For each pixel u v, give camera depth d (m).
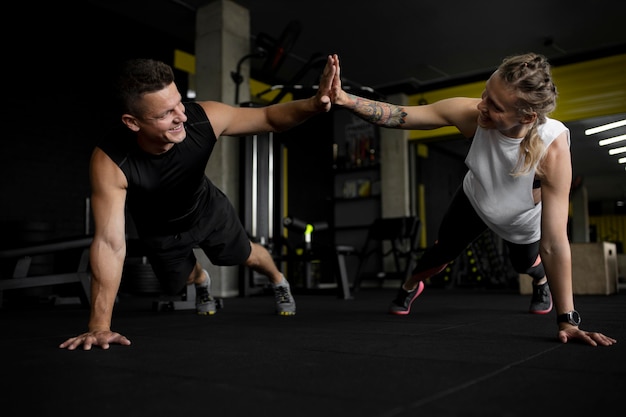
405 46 5.65
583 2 4.73
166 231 1.77
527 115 1.24
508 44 5.62
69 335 1.74
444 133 6.66
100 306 1.42
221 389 0.87
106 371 1.05
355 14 4.92
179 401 0.80
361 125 7.21
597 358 1.12
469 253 6.05
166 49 5.45
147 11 4.82
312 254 3.95
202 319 2.20
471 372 0.99
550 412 0.71
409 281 2.25
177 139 1.38
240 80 4.52
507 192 1.50
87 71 4.87
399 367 1.05
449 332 1.63
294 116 1.55
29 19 4.48
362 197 7.05
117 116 5.10
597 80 5.84
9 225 3.87
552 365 1.05
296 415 0.72
